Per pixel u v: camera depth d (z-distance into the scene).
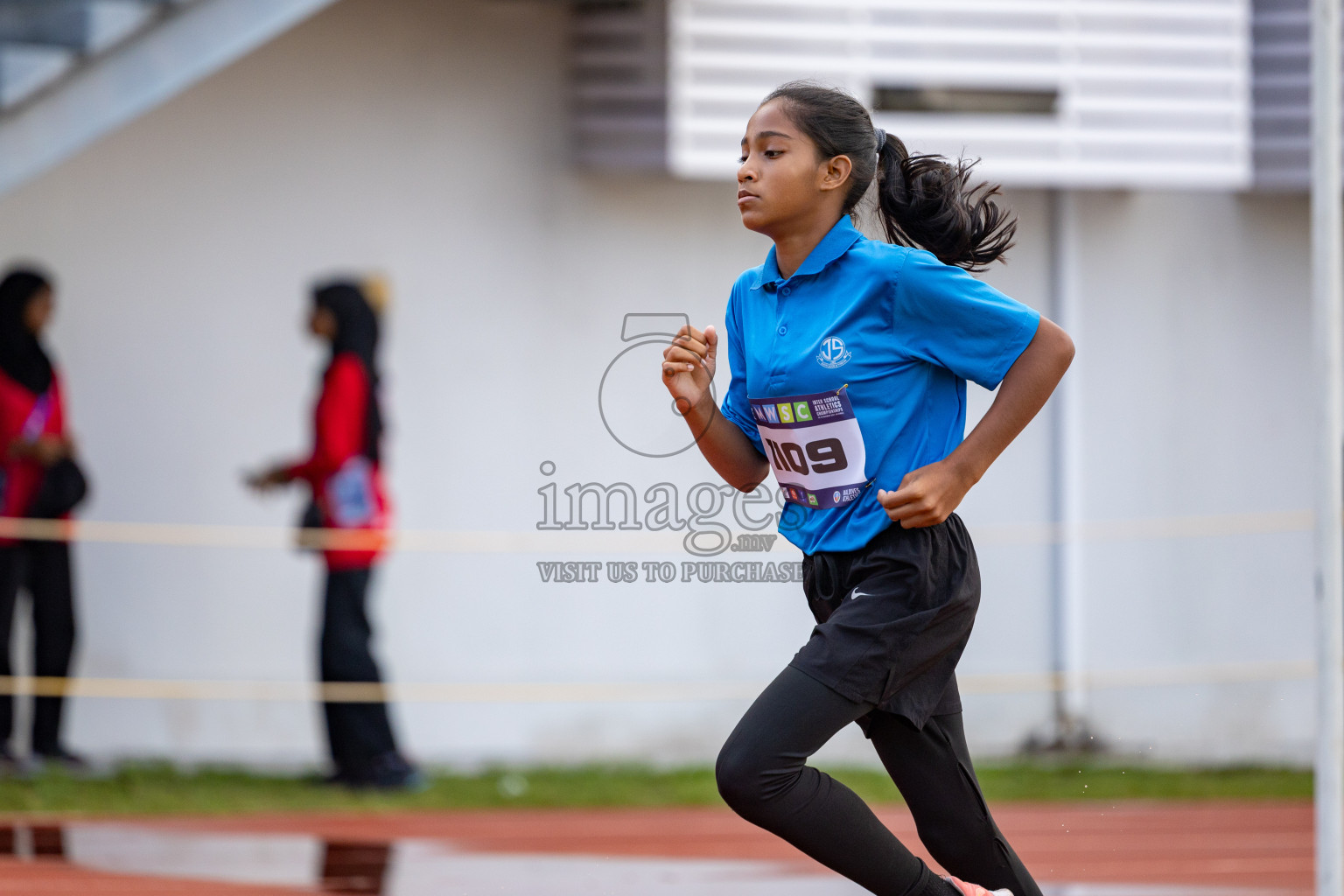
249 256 22.47
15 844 16.42
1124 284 23.52
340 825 18.03
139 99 17.53
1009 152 21.98
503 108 22.78
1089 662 23.23
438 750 22.58
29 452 19.83
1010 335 7.86
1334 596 9.55
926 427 8.12
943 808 8.49
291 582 22.52
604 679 22.88
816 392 8.07
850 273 8.09
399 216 22.70
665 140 21.95
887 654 7.80
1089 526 23.34
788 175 8.09
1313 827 18.30
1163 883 14.98
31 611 20.34
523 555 22.78
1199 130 22.44
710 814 19.12
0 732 19.88
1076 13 22.14
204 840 16.92
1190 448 23.61
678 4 21.72
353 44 22.58
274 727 22.34
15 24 16.98
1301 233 23.86
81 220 22.08
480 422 22.80
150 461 22.22
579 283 22.95
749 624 23.05
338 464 19.62
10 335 19.95
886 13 21.91
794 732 7.68
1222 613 23.53
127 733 21.98
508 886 14.55
